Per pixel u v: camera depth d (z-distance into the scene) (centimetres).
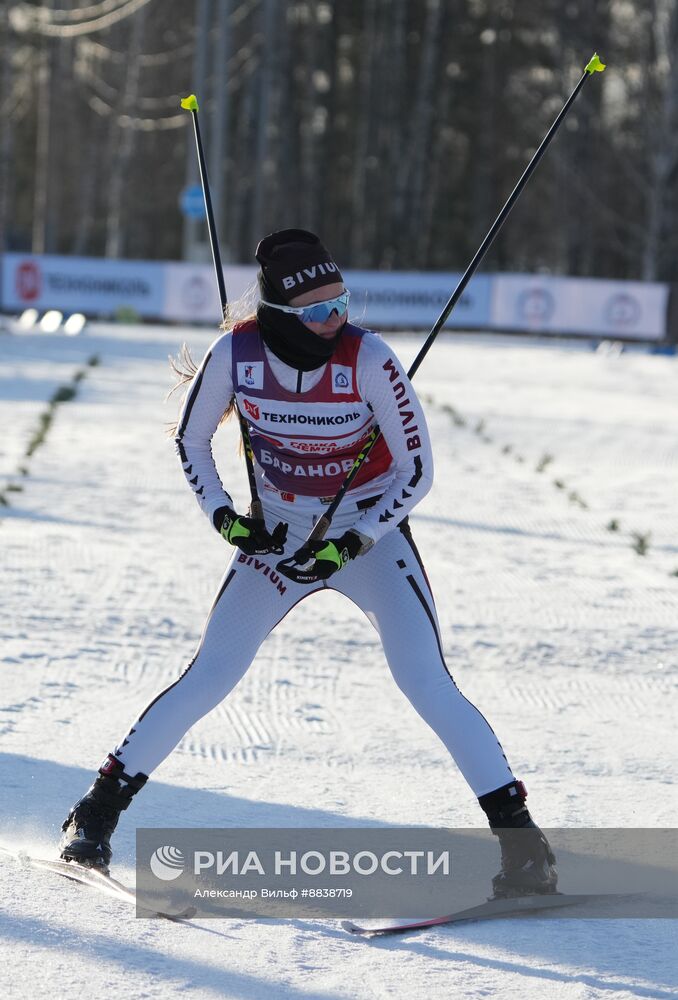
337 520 1311
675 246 13850
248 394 1258
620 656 2211
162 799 1505
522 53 18438
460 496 3766
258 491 1316
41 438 4428
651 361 9456
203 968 1099
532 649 2238
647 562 2988
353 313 11406
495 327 11169
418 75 18150
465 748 1252
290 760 1661
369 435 1280
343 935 1183
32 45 16038
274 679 2025
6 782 1527
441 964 1124
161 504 3456
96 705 1844
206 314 11400
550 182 19200
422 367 8275
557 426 5553
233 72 19375
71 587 2534
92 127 18700
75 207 19500
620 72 15012
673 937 1189
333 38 18250
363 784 1580
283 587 1287
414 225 15688
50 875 1281
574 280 10981
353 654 2184
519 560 2952
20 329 9994
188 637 2230
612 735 1797
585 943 1173
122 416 5247
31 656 2070
